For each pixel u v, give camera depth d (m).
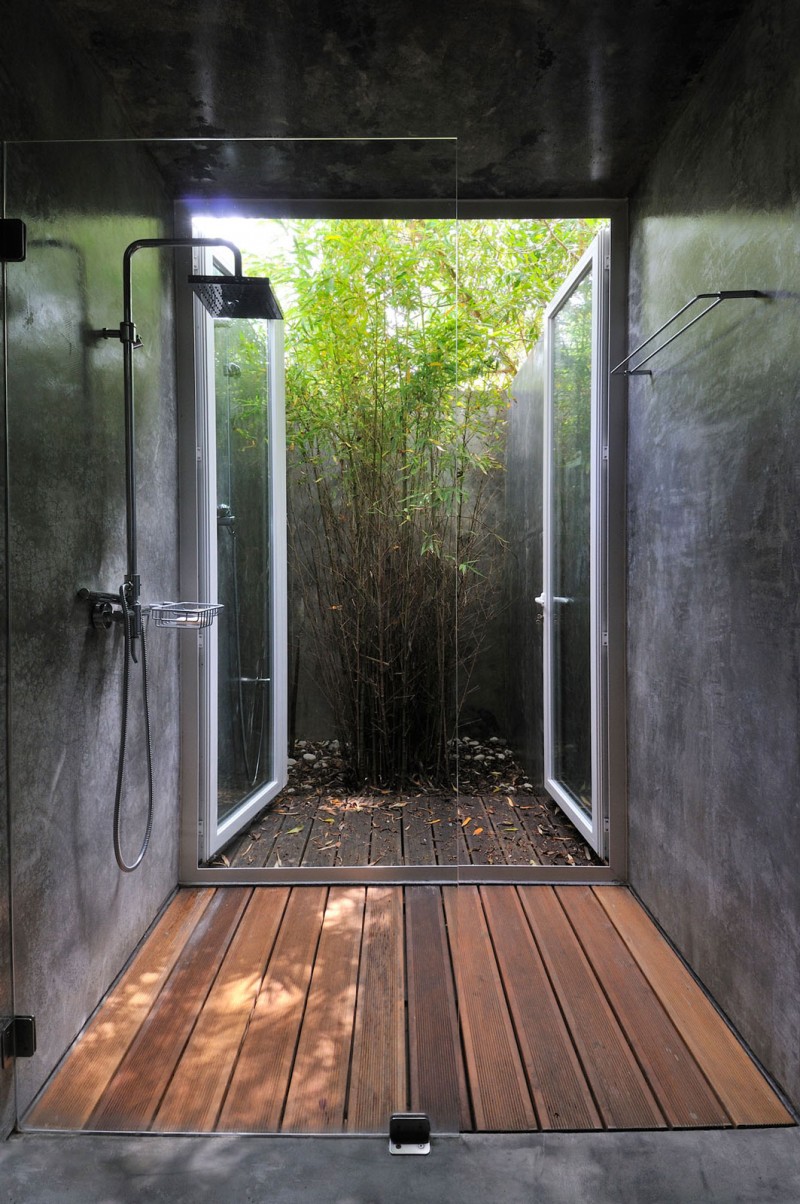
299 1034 1.92
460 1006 2.06
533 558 3.81
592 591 2.96
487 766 4.12
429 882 2.67
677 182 2.27
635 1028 1.96
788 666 1.64
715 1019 2.00
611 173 2.62
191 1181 1.49
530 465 3.86
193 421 2.60
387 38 1.91
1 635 1.61
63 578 1.83
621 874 2.85
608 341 2.85
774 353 1.68
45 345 1.75
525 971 2.24
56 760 1.81
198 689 2.71
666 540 2.39
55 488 1.79
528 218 2.80
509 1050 1.88
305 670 2.69
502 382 4.25
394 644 2.68
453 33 1.89
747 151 1.80
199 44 1.94
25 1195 1.45
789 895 1.65
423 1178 1.49
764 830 1.76
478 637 4.38
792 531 1.61
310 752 2.70
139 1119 1.66
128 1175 1.50
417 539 2.67
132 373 2.14
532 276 4.22
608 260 2.85
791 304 1.60
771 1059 1.75
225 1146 1.59
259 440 2.62
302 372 2.60
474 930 2.48
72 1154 1.57
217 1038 1.92
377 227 2.50
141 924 2.33
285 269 2.51
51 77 1.79
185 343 2.56
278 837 2.71
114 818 2.12
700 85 2.09
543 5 1.79
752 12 1.76
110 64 2.04
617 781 2.85
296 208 2.49
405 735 2.69
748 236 1.80
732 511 1.91
